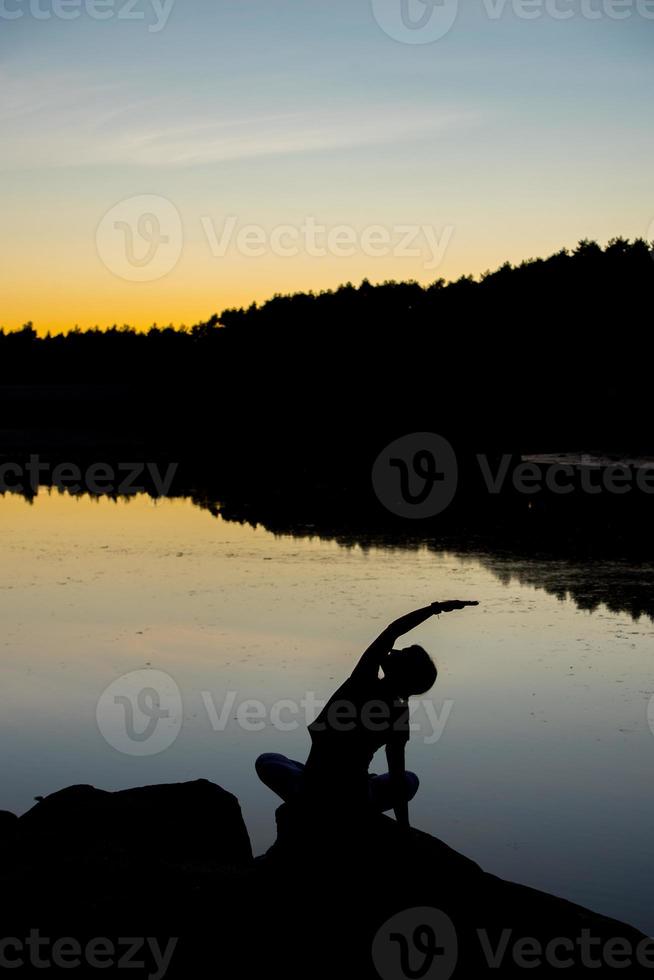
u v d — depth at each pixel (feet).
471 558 63.46
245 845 18.79
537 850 22.99
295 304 205.46
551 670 37.55
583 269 151.12
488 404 158.51
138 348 240.53
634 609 47.73
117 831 17.87
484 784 26.94
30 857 16.72
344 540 72.28
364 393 184.14
